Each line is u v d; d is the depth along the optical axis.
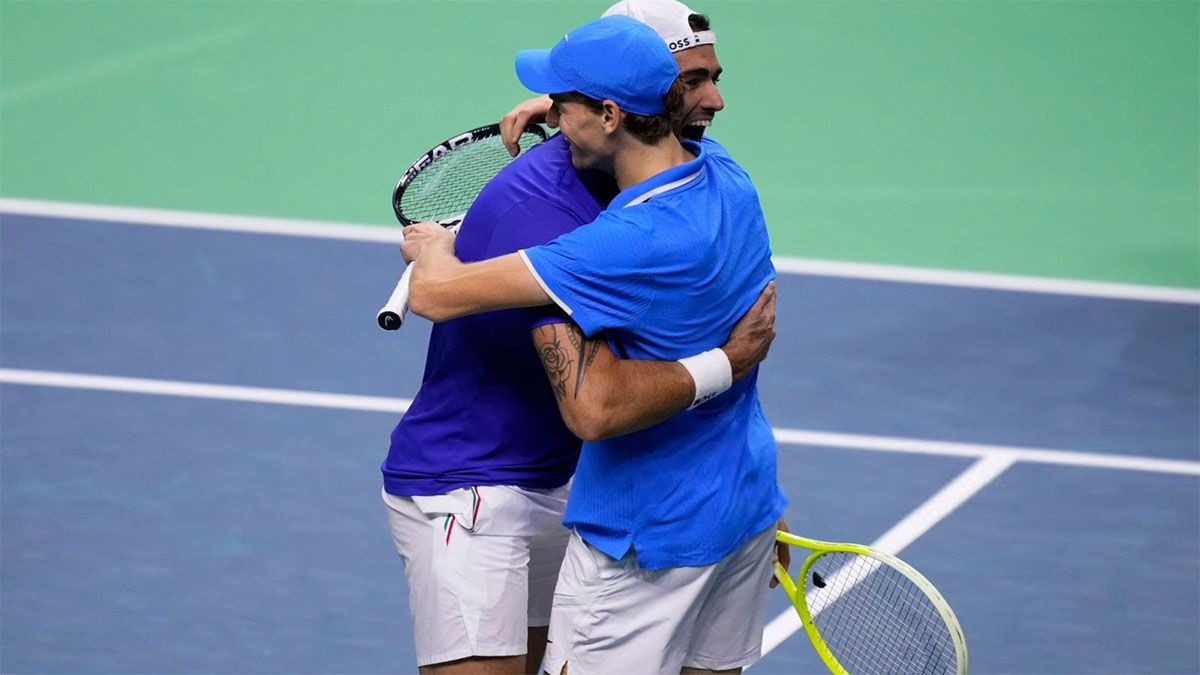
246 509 26.75
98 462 27.81
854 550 18.08
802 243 38.44
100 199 38.44
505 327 17.05
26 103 43.59
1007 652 24.14
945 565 26.25
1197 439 30.77
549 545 18.70
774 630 24.14
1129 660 24.14
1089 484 28.97
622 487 16.53
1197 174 43.66
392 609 24.52
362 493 27.45
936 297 35.91
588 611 17.00
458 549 17.69
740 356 16.47
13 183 38.94
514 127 19.09
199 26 49.34
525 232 16.44
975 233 39.59
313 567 25.39
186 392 30.25
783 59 49.47
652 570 16.73
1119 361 33.56
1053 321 35.09
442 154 19.80
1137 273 37.81
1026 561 26.56
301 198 39.50
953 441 30.14
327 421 29.58
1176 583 26.20
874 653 21.56
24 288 33.69
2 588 24.28
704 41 17.92
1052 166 43.78
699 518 16.61
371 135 43.53
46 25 48.47
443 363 17.59
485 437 17.58
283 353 31.89
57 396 29.80
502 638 17.80
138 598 24.31
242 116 43.91
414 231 17.12
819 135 45.00
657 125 15.77
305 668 23.00
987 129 45.84
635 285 15.43
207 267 35.19
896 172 43.03
